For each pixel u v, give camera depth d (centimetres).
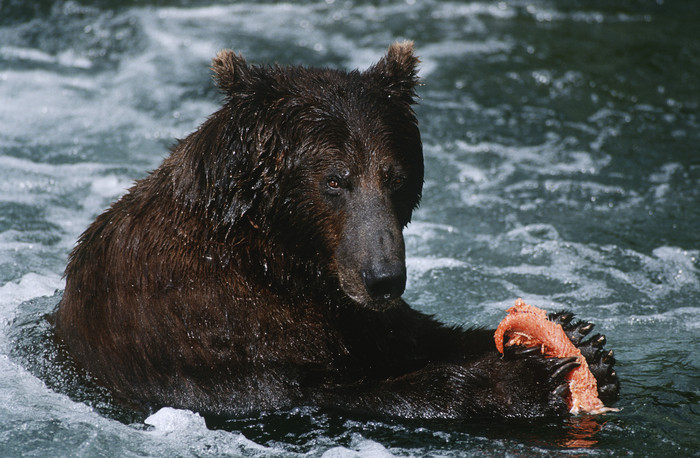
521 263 1484
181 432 914
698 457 848
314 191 941
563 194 1805
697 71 2512
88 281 1023
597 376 979
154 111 2217
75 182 1789
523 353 961
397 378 958
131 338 984
